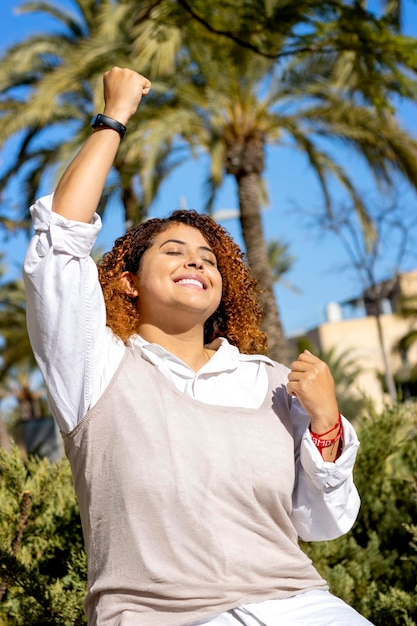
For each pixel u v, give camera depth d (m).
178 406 2.39
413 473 4.39
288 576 2.37
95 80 12.79
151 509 2.27
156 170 17.12
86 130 15.32
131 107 2.47
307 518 2.56
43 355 2.34
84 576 3.77
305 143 16.06
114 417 2.34
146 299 2.66
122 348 2.49
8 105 17.45
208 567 2.28
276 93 15.39
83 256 2.33
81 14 18.34
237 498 2.35
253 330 3.07
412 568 4.07
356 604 3.86
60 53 17.86
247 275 3.04
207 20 8.49
